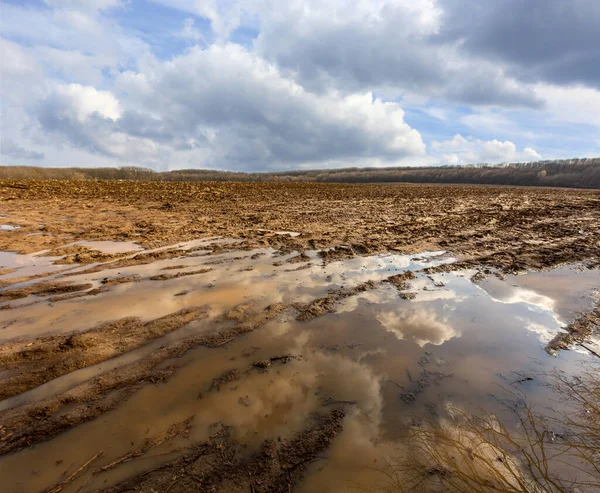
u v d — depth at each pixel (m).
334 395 3.09
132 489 2.16
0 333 3.99
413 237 9.52
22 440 2.51
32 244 7.95
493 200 22.66
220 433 2.63
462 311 4.93
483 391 3.20
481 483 2.24
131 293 5.25
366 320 4.57
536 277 6.42
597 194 34.56
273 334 4.15
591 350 3.95
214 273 6.23
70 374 3.28
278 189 28.28
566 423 2.78
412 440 2.60
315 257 7.38
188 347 3.80
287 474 2.30
